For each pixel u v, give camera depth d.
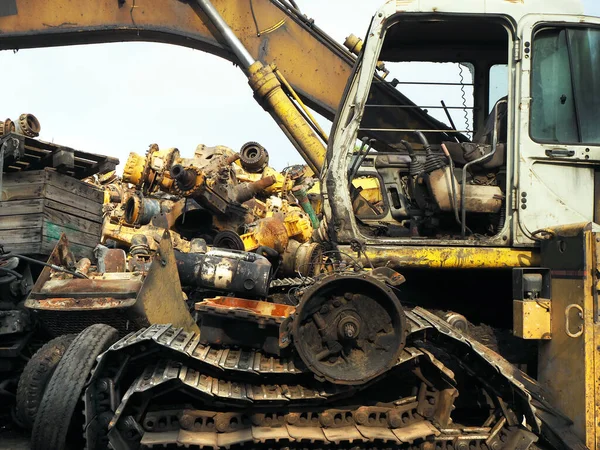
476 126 6.28
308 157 7.70
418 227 5.51
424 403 4.36
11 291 5.76
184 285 5.55
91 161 6.86
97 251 6.00
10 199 6.10
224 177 7.60
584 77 5.16
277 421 4.21
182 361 4.23
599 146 5.04
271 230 7.12
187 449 4.10
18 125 6.41
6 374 5.83
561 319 4.66
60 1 7.49
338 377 3.98
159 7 7.95
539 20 5.12
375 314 4.14
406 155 5.73
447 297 5.53
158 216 7.73
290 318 4.12
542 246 4.91
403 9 5.11
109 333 4.89
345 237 5.00
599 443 4.35
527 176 5.02
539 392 4.51
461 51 6.24
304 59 8.30
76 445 4.84
